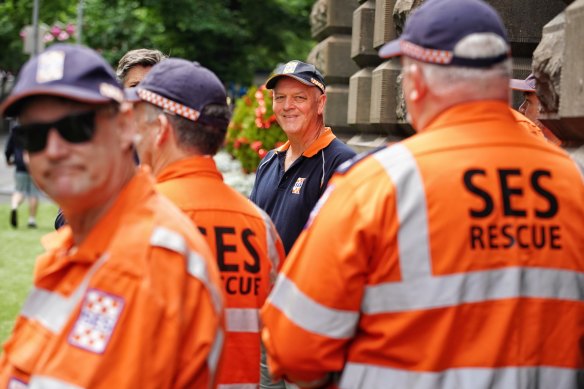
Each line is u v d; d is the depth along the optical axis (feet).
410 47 7.50
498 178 7.26
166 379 6.33
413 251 7.08
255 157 33.58
